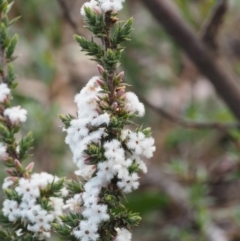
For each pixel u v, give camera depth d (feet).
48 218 1.58
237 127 2.69
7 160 1.64
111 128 1.50
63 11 2.47
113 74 1.52
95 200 1.49
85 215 1.50
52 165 3.08
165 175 3.43
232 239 2.91
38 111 3.09
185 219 3.10
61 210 1.63
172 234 2.69
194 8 3.48
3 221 1.61
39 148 3.12
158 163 3.58
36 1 3.58
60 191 1.63
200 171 2.84
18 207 1.59
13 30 3.56
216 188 3.35
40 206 1.59
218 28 2.57
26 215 1.58
